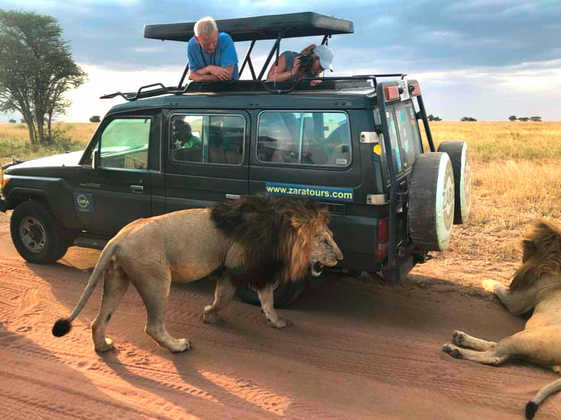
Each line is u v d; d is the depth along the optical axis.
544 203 10.94
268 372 4.60
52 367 4.64
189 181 6.29
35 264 7.56
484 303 6.20
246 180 5.96
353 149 5.29
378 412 3.97
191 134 6.24
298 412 3.97
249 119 5.86
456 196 5.95
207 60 6.68
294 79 6.24
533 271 5.62
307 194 5.60
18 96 33.16
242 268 5.09
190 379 4.46
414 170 5.20
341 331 5.45
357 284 6.84
